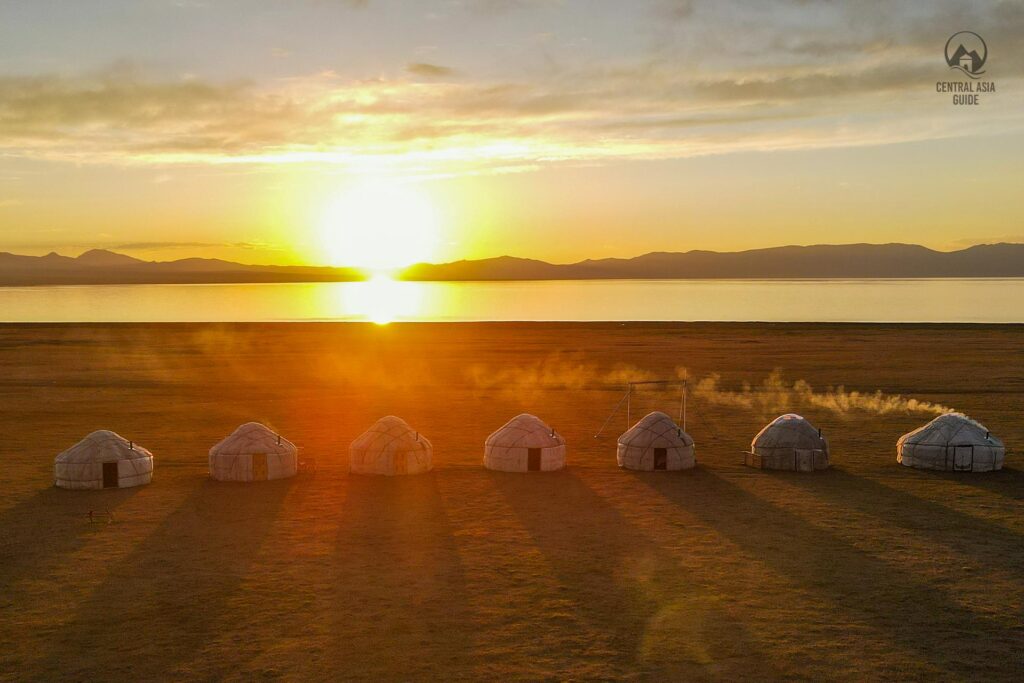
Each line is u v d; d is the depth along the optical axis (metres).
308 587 23.97
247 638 20.55
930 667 18.94
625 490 35.34
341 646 20.11
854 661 19.23
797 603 22.73
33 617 21.77
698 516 31.28
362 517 31.17
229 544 27.86
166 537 28.62
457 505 32.91
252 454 37.00
